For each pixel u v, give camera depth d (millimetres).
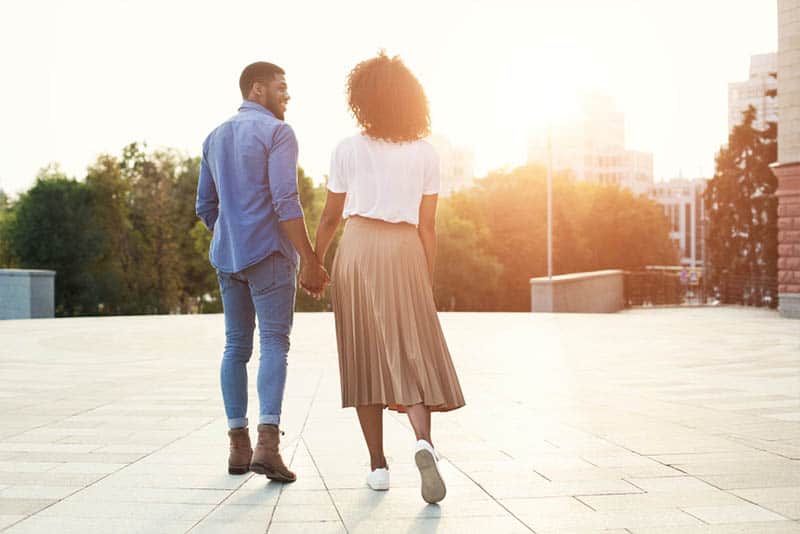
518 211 66062
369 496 3266
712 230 46406
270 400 3520
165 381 7422
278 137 3662
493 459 3973
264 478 3605
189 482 3520
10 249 50000
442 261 62562
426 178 3396
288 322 3688
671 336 12906
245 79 3869
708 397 6254
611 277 28109
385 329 3270
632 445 4328
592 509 3041
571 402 6012
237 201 3662
